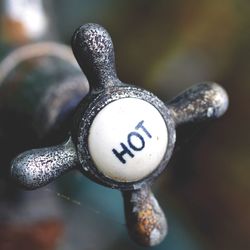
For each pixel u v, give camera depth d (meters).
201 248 0.45
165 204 0.46
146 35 0.51
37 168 0.22
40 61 0.33
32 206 0.36
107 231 0.42
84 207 0.40
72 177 0.37
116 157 0.22
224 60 0.50
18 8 0.38
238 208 0.47
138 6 0.52
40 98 0.29
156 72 0.49
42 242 0.36
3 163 0.30
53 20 0.40
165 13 0.51
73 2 0.53
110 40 0.22
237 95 0.49
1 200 0.36
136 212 0.23
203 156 0.48
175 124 0.24
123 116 0.22
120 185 0.23
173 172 0.48
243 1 0.51
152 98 0.23
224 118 0.48
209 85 0.25
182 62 0.50
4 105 0.31
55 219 0.37
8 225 0.36
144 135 0.22
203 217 0.47
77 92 0.29
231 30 0.50
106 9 0.52
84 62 0.22
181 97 0.24
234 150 0.48
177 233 0.45
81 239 0.40
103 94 0.22
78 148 0.22
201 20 0.51
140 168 0.22
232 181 0.47
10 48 0.34
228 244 0.46
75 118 0.22
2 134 0.30
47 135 0.27
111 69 0.22
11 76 0.32
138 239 0.24
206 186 0.47
